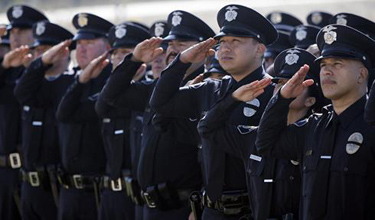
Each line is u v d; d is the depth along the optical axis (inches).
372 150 630.5
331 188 637.9
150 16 2945.4
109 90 874.1
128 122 951.6
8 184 1125.7
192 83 840.3
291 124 683.4
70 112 986.1
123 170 953.5
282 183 711.7
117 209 960.9
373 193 631.8
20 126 1122.7
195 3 3176.7
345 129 642.8
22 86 1036.5
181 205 868.0
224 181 774.5
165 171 866.1
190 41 869.8
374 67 668.1
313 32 973.8
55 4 3137.3
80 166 1010.1
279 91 672.4
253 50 768.9
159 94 797.9
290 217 701.9
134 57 860.6
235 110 769.6
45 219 1083.3
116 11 2728.8
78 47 1042.1
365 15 2667.3
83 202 1017.5
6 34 1205.7
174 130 840.3
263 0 3024.1
